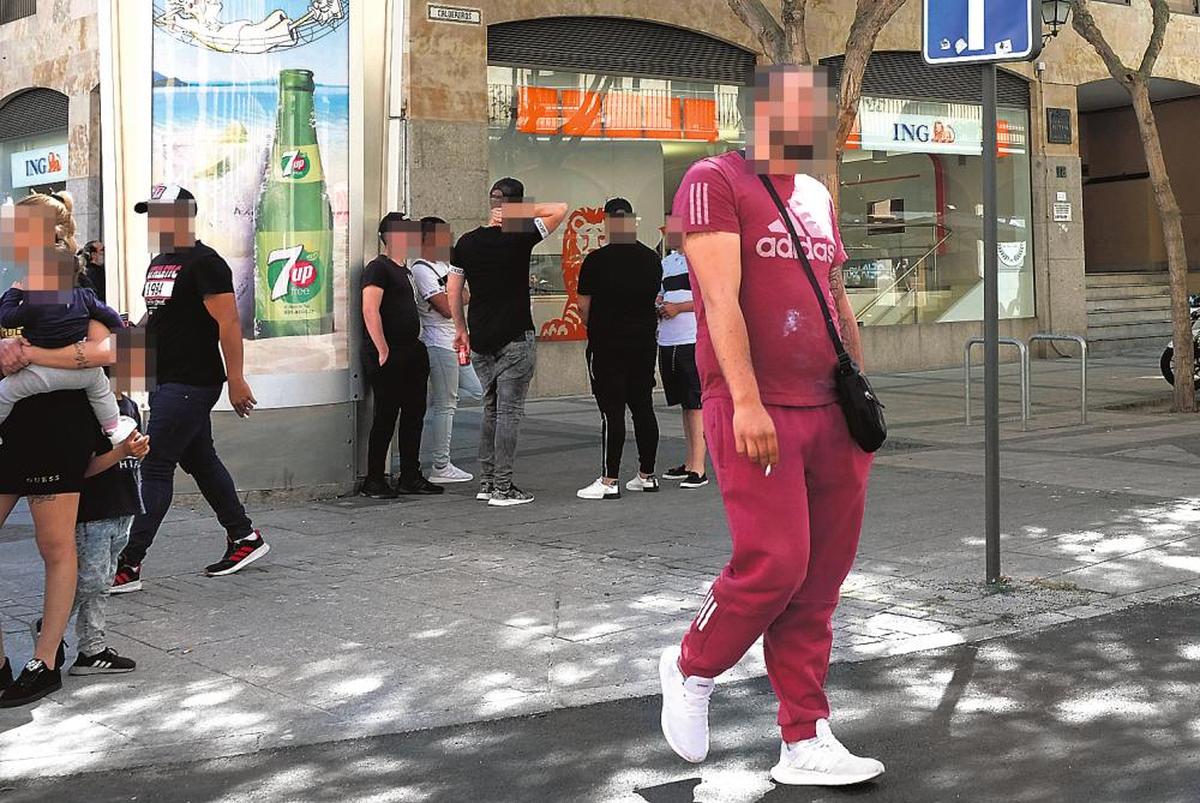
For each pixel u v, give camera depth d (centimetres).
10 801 404
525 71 1722
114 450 511
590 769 416
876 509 862
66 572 502
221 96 920
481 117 1670
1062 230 2284
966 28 625
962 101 2181
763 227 379
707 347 385
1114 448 1129
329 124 951
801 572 379
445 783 407
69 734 462
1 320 476
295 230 943
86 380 489
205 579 698
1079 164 2309
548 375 1745
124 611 632
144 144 908
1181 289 1423
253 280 930
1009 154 2245
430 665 534
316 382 953
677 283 977
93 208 1852
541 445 1252
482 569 712
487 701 487
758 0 1186
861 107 2055
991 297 631
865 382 387
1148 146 1426
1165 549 716
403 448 978
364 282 940
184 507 930
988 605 607
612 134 1792
